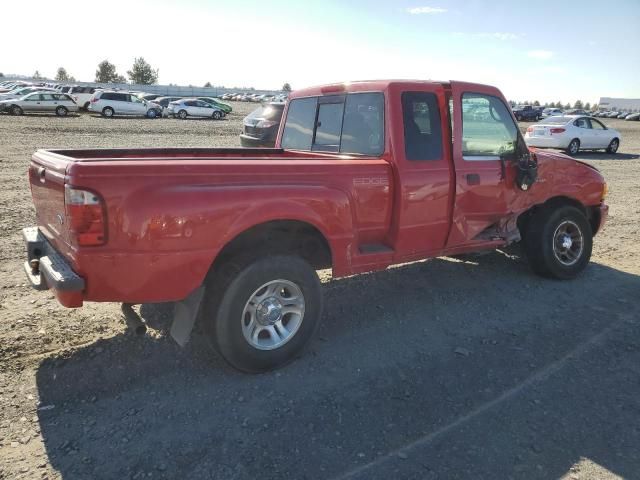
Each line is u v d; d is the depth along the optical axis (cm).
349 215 388
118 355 381
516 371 378
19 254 599
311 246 412
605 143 2192
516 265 621
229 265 342
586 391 353
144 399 331
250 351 351
